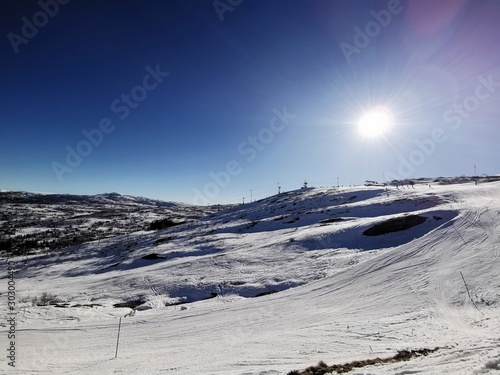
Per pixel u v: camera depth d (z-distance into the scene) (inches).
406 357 434.6
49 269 2357.3
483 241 1097.4
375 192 3019.2
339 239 1658.5
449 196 2159.2
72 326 820.0
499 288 760.3
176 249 2215.8
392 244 1469.0
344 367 406.0
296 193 4222.4
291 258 1544.0
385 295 853.2
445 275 897.5
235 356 535.2
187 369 475.8
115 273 1908.2
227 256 1716.3
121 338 715.4
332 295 926.4
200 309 955.3
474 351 404.8
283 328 706.2
